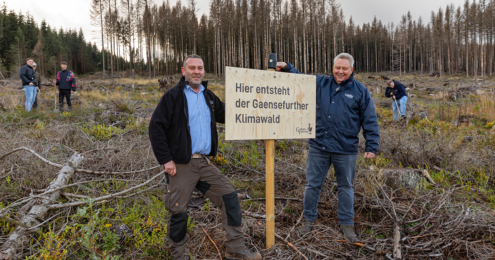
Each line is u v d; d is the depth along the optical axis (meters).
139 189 3.17
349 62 2.77
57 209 2.69
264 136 2.48
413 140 5.53
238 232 2.31
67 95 9.08
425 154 4.91
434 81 34.62
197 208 3.25
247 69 2.37
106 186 3.25
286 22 57.72
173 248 2.20
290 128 2.62
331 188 3.75
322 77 3.00
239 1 52.19
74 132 4.99
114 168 3.67
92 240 2.08
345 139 2.78
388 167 4.55
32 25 72.81
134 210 2.76
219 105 2.53
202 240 2.60
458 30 63.50
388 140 5.30
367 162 4.64
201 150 2.24
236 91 2.33
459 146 5.35
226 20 52.44
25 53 55.03
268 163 2.53
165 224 2.57
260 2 50.72
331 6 52.19
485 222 2.86
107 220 2.64
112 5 52.09
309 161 2.93
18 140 3.87
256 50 49.69
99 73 54.03
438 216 3.04
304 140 5.87
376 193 3.43
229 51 52.78
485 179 4.26
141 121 6.39
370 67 78.62
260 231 2.87
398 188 3.76
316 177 2.89
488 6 58.53
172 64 67.38
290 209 3.38
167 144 2.19
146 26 54.19
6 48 57.56
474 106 11.22
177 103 2.17
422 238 2.74
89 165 3.65
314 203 2.89
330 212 3.31
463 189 3.92
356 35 78.38
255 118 2.43
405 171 3.97
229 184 2.35
